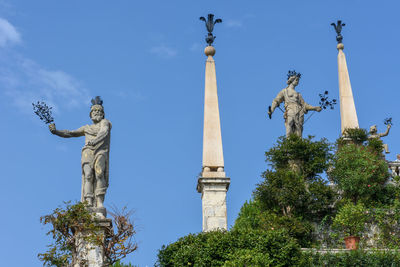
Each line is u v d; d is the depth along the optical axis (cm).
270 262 2792
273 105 3650
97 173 2892
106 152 2933
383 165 3406
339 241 3138
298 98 3644
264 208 3294
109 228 2773
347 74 3891
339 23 4031
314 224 3266
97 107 3003
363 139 3575
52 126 2941
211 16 3597
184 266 2833
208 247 2838
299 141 3409
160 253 2906
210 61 3469
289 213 3262
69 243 2717
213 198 3142
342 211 3164
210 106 3359
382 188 3409
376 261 2878
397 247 3017
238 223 3169
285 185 3250
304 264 2858
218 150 3262
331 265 2892
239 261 2752
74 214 2738
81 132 2966
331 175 3412
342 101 3816
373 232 3219
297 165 3406
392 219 3234
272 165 3409
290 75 3709
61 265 2694
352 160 3394
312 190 3269
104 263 2692
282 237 2872
